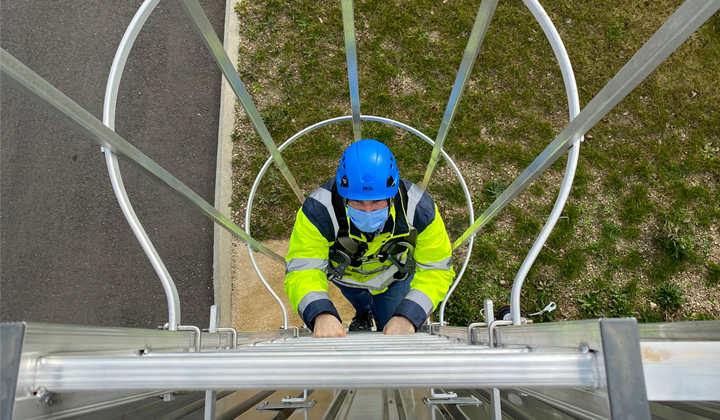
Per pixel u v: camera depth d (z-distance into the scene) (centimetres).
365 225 213
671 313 436
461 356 70
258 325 436
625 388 63
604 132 469
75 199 445
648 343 66
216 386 70
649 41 80
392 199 217
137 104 463
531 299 444
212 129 473
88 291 429
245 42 477
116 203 448
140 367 70
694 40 480
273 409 142
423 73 479
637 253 449
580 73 476
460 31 484
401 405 159
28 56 465
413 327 228
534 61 479
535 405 107
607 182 460
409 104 475
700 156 461
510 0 487
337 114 472
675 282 442
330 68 477
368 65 479
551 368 68
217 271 440
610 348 64
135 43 475
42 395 66
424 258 242
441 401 150
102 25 481
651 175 461
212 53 139
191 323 432
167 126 464
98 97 463
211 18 492
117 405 86
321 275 231
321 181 463
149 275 438
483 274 451
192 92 477
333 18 484
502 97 474
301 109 470
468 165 469
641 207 454
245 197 455
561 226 453
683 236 446
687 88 472
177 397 116
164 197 455
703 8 70
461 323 441
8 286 422
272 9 480
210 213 156
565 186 122
